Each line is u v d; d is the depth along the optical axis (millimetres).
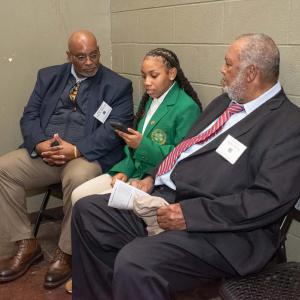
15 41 2549
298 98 1746
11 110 2641
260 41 1553
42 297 1999
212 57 2131
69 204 2145
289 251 1919
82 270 1775
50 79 2398
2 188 2205
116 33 2842
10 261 2182
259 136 1517
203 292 1764
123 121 2324
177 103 2059
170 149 2006
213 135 1684
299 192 1410
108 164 2299
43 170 2299
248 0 1867
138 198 1522
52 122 2395
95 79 2346
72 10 2703
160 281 1325
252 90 1590
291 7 1688
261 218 1393
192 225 1412
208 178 1578
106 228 1703
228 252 1417
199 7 2146
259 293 1300
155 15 2459
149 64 2047
